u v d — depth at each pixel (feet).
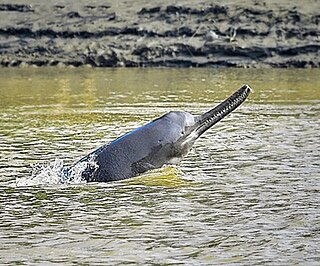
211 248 106.32
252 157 164.76
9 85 308.81
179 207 126.52
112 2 396.37
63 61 372.17
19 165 160.97
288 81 307.78
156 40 370.94
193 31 370.12
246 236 111.24
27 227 117.08
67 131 202.18
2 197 134.92
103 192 137.08
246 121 212.43
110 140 188.85
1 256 104.17
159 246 107.45
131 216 121.80
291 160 161.89
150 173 148.97
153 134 150.92
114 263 101.04
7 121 220.23
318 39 361.10
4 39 383.65
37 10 396.78
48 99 267.39
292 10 374.02
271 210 124.16
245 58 360.07
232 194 134.31
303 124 207.82
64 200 132.26
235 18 373.81
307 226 115.55
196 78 321.93
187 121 153.89
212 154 167.53
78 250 106.32
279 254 103.76
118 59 368.27
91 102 258.16
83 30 379.35
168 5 384.06
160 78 323.57
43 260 102.58
